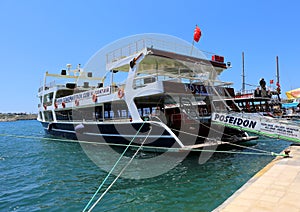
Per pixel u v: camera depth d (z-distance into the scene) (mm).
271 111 28453
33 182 9812
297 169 7508
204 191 7879
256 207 4727
